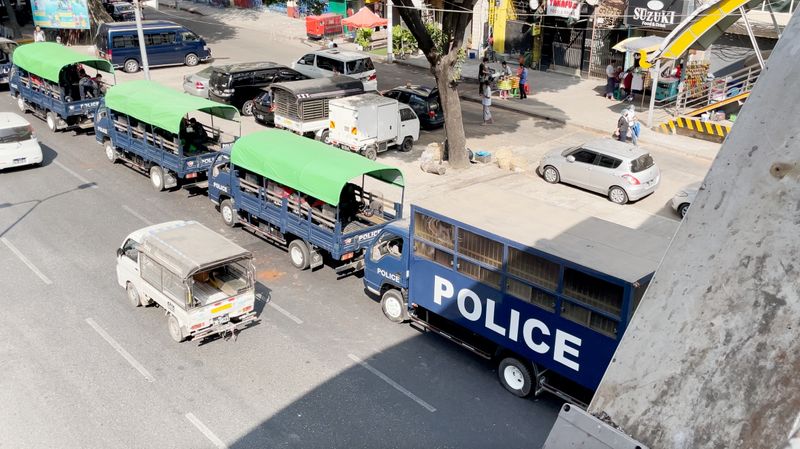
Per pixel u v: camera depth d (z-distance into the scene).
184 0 59.84
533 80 36.59
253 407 11.83
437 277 13.13
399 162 24.39
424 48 22.11
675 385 2.49
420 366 13.14
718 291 2.40
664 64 28.91
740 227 2.37
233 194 18.70
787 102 2.31
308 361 13.21
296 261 16.98
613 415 2.66
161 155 21.11
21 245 17.86
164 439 10.99
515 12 38.84
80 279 16.22
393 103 24.30
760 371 2.29
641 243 11.52
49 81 27.11
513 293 11.77
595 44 35.97
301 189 16.05
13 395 11.98
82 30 42.91
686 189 20.03
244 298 13.66
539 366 11.92
